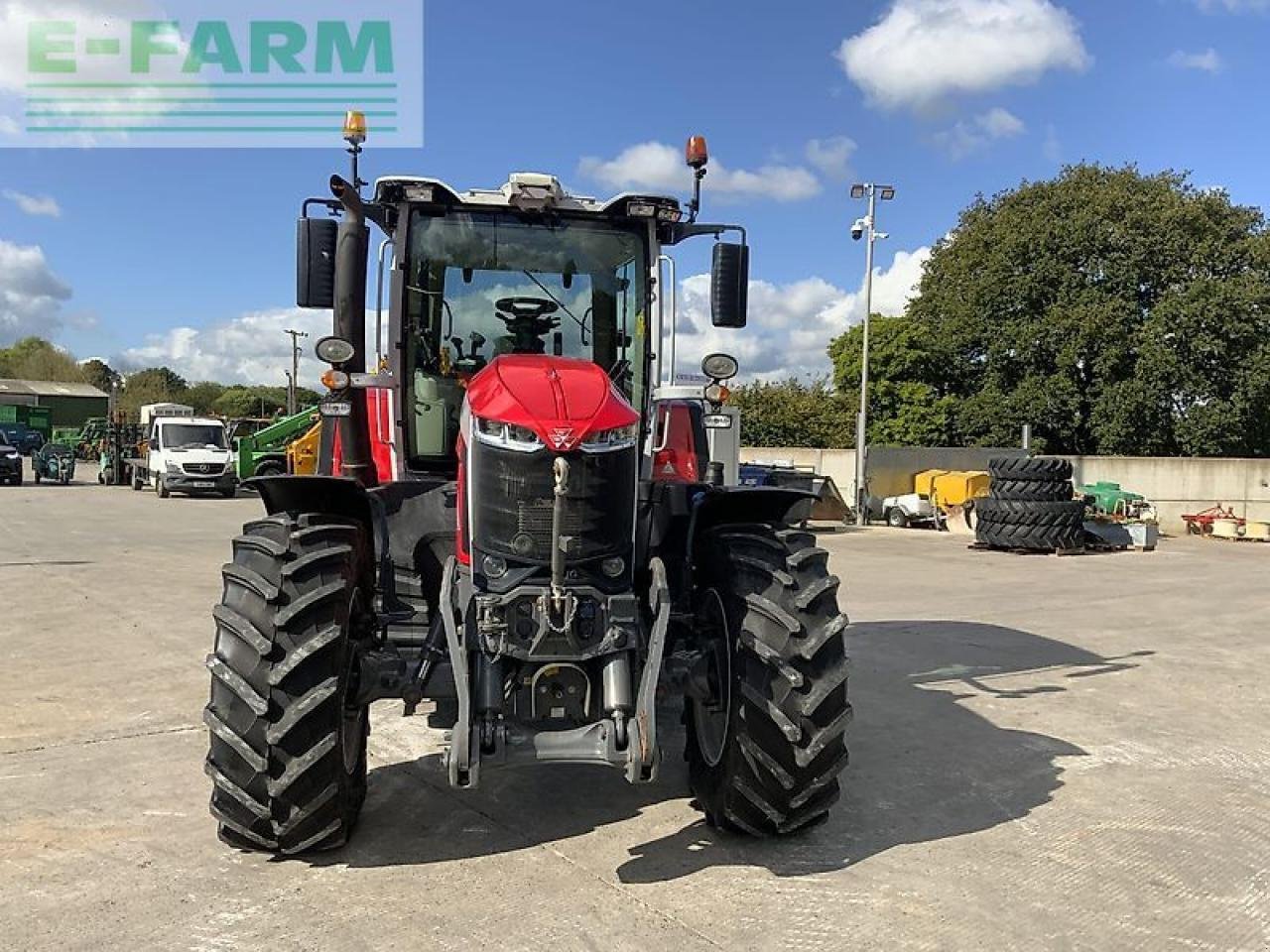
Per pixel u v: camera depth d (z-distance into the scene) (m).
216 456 25.72
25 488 29.14
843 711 3.78
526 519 3.59
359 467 4.69
